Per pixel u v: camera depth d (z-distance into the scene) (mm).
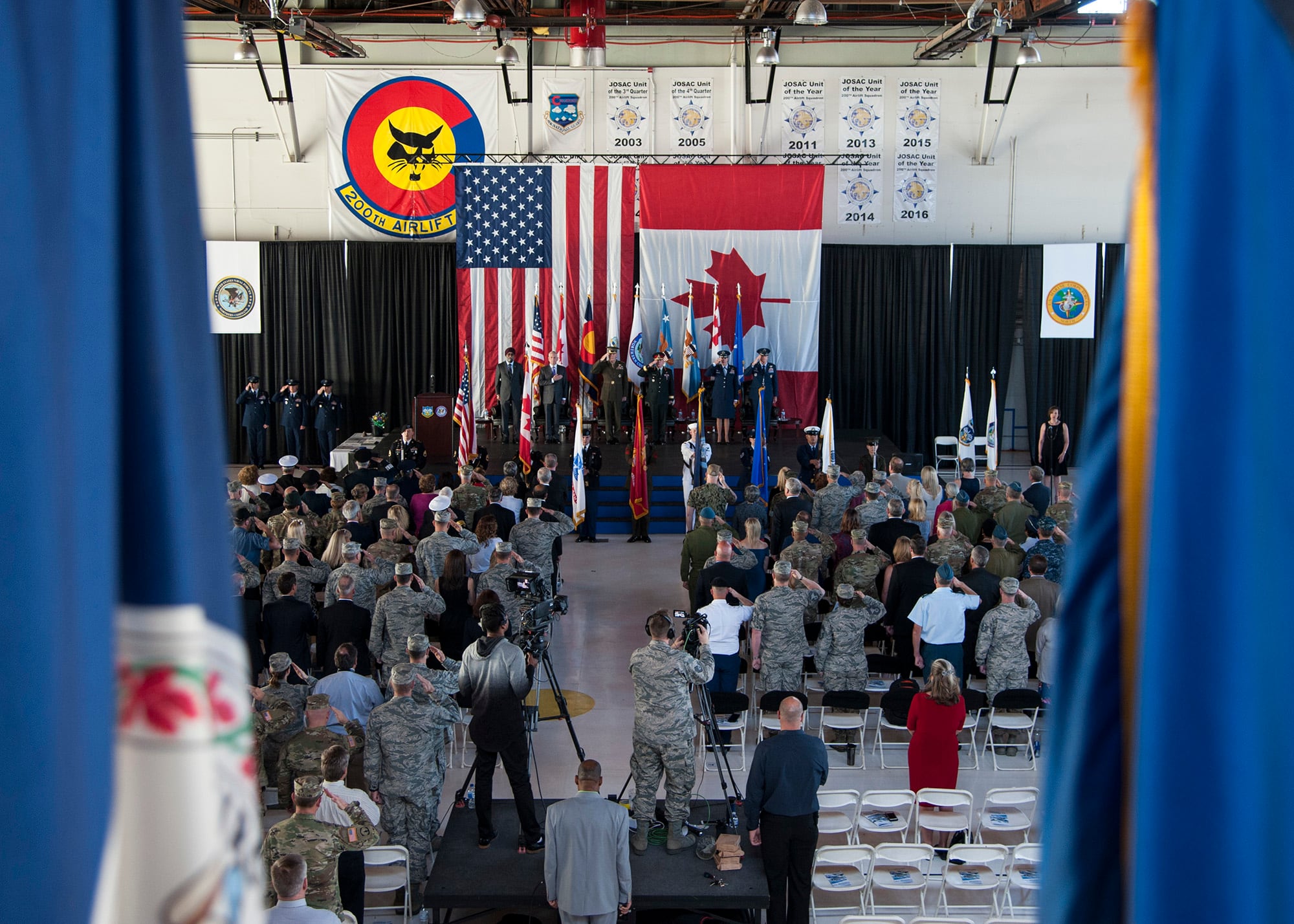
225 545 559
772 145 22297
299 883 5234
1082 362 22875
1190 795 615
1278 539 600
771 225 21109
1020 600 9664
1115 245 22328
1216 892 611
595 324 21406
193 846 538
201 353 551
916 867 7535
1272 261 605
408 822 7449
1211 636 614
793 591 9477
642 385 20375
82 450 486
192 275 549
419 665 7516
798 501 13250
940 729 7945
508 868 7172
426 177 22172
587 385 21188
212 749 543
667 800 7340
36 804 450
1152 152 663
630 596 14430
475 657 7289
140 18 527
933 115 22422
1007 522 12531
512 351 20453
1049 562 10914
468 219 21062
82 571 481
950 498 13836
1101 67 22328
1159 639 625
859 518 12133
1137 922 628
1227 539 610
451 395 21078
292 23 18828
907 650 10102
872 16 20594
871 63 22344
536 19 18922
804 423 21531
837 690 9492
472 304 21203
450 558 10172
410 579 9320
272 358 22969
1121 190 22641
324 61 22234
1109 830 699
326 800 6285
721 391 20469
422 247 22547
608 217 21094
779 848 6762
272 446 22797
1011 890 7781
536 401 20562
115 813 489
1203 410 619
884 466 19375
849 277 22750
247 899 565
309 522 12039
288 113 22281
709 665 7668
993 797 7645
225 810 550
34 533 456
